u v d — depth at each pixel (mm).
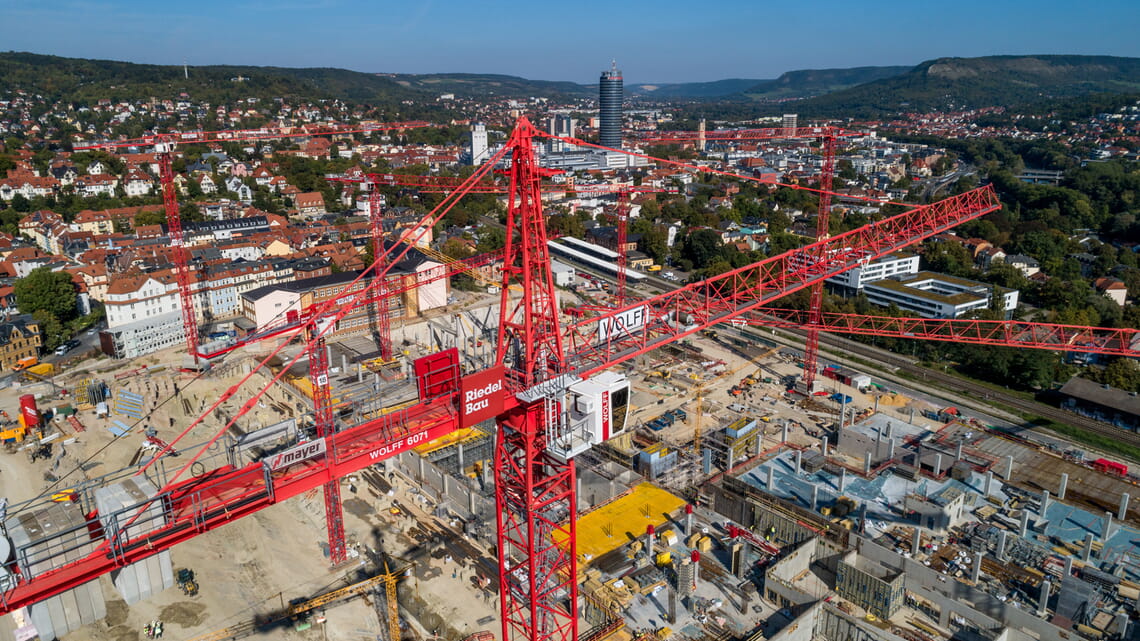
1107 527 107250
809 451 135250
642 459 128250
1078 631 89562
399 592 102875
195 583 104875
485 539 112375
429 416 80938
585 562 103312
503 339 84375
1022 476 124500
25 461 141750
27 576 60156
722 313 141000
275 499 71375
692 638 91688
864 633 89562
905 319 153500
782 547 109688
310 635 95500
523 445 83125
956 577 99625
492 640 92188
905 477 125062
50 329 193125
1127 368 163750
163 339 197750
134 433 153625
